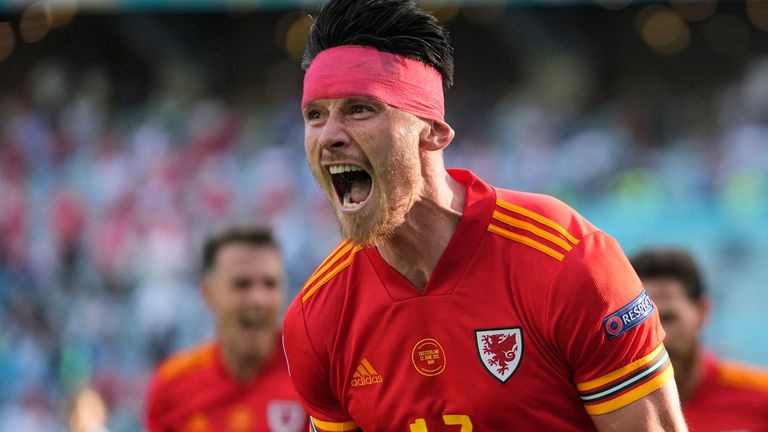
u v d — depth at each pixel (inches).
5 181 2004.2
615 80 2438.5
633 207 1811.0
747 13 2405.3
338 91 339.0
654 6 2388.0
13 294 1758.1
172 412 731.4
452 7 2393.0
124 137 2142.0
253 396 709.9
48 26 2464.3
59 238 1875.0
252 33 2541.8
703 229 1745.8
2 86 2452.0
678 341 590.2
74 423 850.8
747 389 633.6
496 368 355.3
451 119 2258.9
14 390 1551.4
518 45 2464.3
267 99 2440.9
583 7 2412.6
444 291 360.2
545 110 2250.2
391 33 344.2
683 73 2447.1
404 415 371.2
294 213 1845.5
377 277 373.7
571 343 344.8
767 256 1685.5
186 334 1691.7
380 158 339.6
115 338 1700.3
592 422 367.9
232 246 687.7
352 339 377.4
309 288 393.4
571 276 343.3
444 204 361.4
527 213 364.8
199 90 2502.5
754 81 2271.2
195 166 2001.7
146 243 1811.0
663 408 351.9
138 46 2516.0
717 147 1955.0
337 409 404.5
